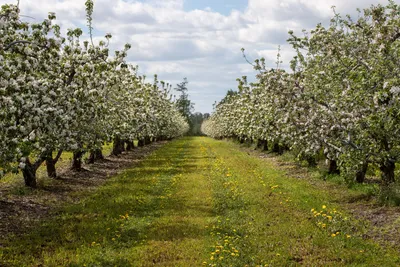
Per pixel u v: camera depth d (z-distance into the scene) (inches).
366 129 518.9
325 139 601.3
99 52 629.0
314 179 757.9
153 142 2385.6
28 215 488.7
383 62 476.4
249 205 536.4
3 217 466.6
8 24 425.7
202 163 1099.9
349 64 557.3
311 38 666.2
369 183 663.1
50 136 551.5
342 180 682.2
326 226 425.1
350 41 595.5
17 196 580.4
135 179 789.9
